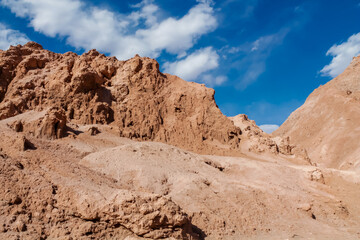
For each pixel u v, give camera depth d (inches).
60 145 1219.9
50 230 588.4
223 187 1011.9
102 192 691.4
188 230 648.4
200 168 1253.1
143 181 948.6
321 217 1079.6
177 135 2041.1
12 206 603.5
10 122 1330.0
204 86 2539.4
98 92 1993.1
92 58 2348.7
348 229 982.4
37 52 2167.8
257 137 2285.9
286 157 2210.9
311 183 1486.2
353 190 1493.6
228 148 2073.1
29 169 735.1
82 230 586.6
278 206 1021.2
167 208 617.0
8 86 1902.1
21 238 538.9
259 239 765.3
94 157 1083.9
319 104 4434.1
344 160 3053.6
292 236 818.8
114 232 604.4
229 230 765.3
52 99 1831.9
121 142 1595.7
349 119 3678.6
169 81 2453.2
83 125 1726.1
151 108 2112.5
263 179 1376.7
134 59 2304.4
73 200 642.2
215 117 2274.9
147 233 585.3
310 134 4087.1
